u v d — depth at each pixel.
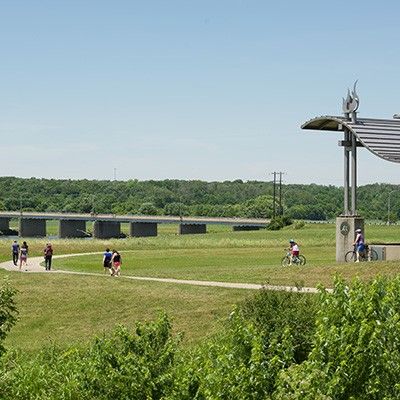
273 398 16.27
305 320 26.73
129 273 53.97
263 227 182.62
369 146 49.38
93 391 19.02
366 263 45.12
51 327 40.44
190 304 40.22
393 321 16.38
